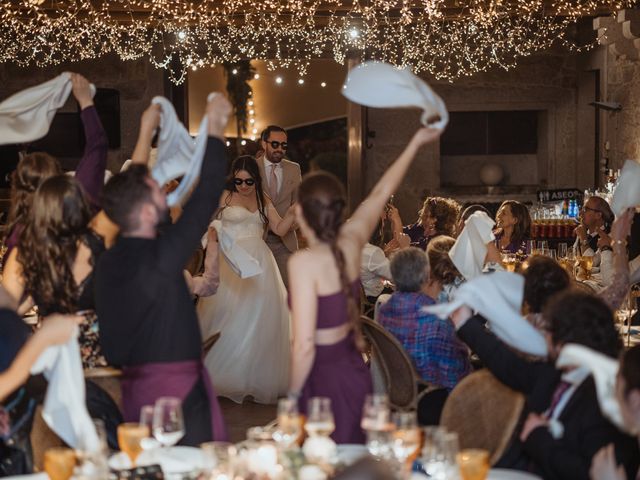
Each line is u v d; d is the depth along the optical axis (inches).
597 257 310.7
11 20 461.7
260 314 259.3
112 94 522.9
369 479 58.7
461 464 103.2
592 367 103.1
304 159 709.3
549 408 125.6
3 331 127.7
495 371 136.7
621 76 472.4
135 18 467.5
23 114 168.1
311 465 105.1
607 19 433.4
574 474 116.6
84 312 146.3
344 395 135.6
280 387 261.1
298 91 702.5
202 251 259.0
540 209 440.1
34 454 130.3
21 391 128.7
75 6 438.6
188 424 129.8
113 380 139.4
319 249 135.4
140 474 107.2
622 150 471.8
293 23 484.4
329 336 135.7
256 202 266.2
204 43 519.8
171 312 128.7
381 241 339.6
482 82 540.4
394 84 139.5
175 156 156.3
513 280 143.6
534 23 530.3
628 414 103.8
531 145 567.2
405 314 180.5
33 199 151.1
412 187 548.1
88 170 170.4
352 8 456.4
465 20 512.1
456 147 569.6
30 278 145.9
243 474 103.1
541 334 139.7
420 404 177.6
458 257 205.2
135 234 129.6
